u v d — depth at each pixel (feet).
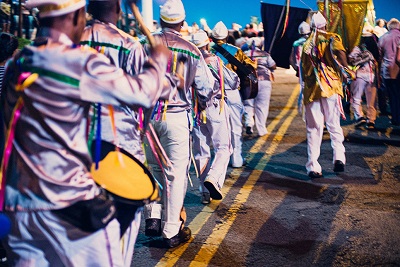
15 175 7.36
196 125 17.38
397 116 31.09
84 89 7.10
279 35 29.17
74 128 7.32
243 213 17.44
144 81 7.43
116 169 8.23
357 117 31.09
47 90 7.08
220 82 17.46
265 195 19.25
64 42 7.29
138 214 8.89
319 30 20.85
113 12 9.80
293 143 27.20
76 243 7.48
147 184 8.41
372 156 24.57
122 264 7.94
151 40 7.86
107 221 7.54
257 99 28.45
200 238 15.42
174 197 14.40
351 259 14.02
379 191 19.63
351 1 27.61
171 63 13.44
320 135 21.31
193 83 14.21
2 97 7.66
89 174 7.55
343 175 21.66
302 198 18.90
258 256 14.21
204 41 17.84
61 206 7.23
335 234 15.65
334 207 17.90
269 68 28.22
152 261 13.96
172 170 14.21
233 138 22.72
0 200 7.43
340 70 20.83
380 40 30.89
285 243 15.05
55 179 7.19
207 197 18.33
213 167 17.37
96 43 9.53
